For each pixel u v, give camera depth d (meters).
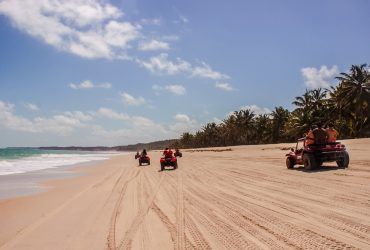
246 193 11.55
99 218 9.45
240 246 6.15
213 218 8.44
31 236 7.96
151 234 7.44
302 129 68.06
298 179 13.50
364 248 5.53
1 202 13.62
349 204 8.47
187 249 6.25
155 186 15.59
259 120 107.81
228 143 120.62
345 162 15.90
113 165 37.34
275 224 7.37
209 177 17.47
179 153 46.91
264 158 28.44
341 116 63.28
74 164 43.47
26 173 28.75
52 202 12.95
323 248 5.67
